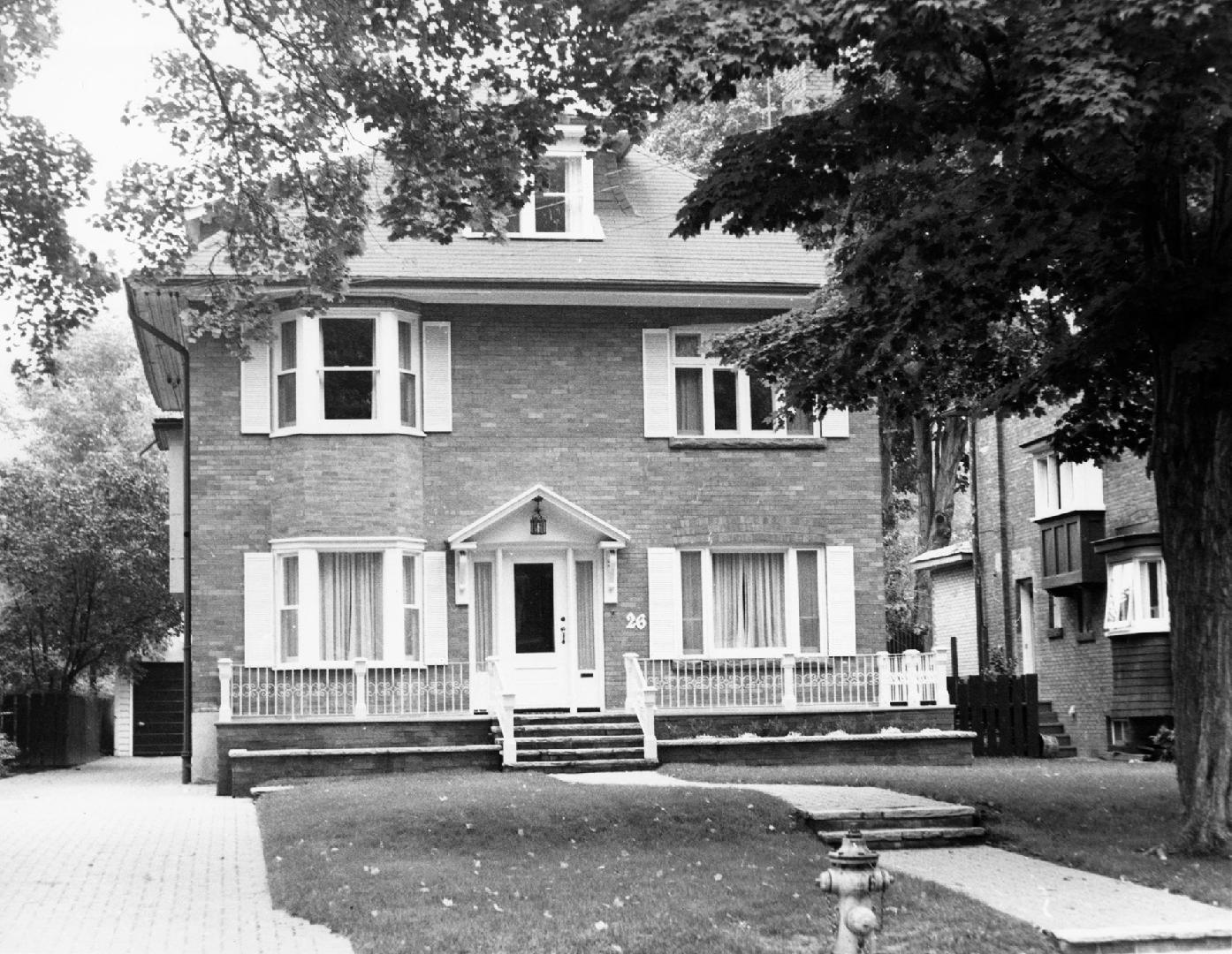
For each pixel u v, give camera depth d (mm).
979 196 15133
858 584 27125
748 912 11953
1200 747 14859
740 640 26844
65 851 16031
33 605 33625
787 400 18344
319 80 17281
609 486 26609
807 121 14531
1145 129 13445
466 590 25938
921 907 12133
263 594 25484
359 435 25562
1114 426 19000
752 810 17031
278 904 12703
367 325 25906
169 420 29938
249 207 18531
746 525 26859
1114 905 12328
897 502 49188
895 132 14359
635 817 16578
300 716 24469
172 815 19516
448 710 25406
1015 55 12773
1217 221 14758
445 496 26188
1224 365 14664
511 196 17188
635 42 12758
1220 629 14961
